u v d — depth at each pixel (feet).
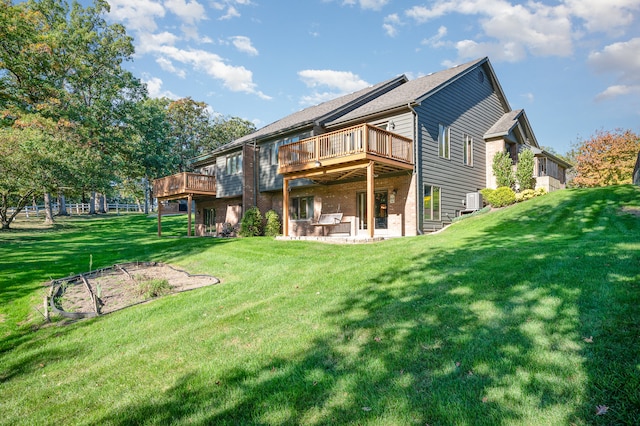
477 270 19.67
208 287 26.27
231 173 70.49
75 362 15.74
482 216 48.06
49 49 80.18
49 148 71.67
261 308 18.98
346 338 14.16
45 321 21.61
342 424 9.30
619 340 11.19
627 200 41.73
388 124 49.32
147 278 31.09
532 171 59.16
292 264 30.32
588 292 14.76
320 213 59.06
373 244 35.29
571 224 34.63
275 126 73.15
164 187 76.54
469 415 9.04
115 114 98.84
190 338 16.34
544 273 17.67
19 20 73.20
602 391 9.24
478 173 61.11
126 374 13.75
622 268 16.96
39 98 85.40
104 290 28.55
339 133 42.83
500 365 10.91
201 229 86.69
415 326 14.23
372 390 10.59
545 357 10.96
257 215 63.05
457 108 56.44
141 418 10.70
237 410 10.47
